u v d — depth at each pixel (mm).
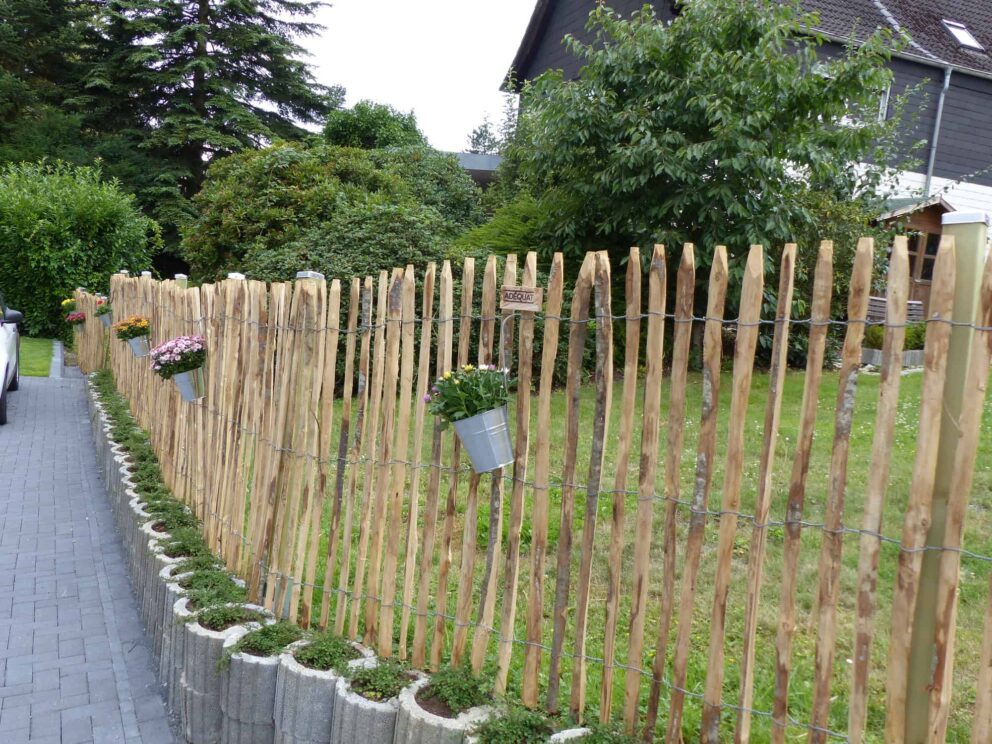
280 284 3482
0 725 3191
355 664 2729
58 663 3715
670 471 2119
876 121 9820
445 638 3176
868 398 7324
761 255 1916
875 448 1756
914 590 1723
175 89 26406
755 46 8297
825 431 6148
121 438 6578
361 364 3023
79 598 4465
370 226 9234
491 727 2256
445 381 2447
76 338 15602
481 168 20547
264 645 2947
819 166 8070
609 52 8656
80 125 25797
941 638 1729
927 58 13906
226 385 4000
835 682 2918
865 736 2586
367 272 8719
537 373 7938
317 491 3189
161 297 6480
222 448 4035
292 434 3350
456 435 2631
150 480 5250
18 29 26453
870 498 1772
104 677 3596
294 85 27953
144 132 26359
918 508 1708
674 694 2164
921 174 14641
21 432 8898
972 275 1691
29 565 4941
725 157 7699
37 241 16781
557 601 2404
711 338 2016
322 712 2652
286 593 3295
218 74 26734
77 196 17328
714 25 8250
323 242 9414
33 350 15797
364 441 3049
